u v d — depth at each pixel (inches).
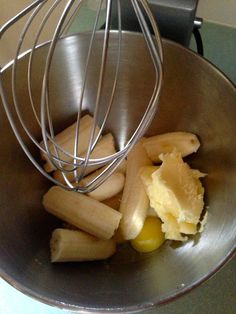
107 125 16.9
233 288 13.9
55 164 14.3
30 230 15.0
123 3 13.9
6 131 14.4
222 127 14.1
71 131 16.2
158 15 14.0
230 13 17.9
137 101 16.0
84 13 18.4
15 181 15.0
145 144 16.1
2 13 19.0
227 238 11.8
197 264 12.4
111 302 11.3
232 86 12.8
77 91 15.8
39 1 9.7
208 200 14.7
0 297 14.5
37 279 12.4
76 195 15.2
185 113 15.5
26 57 13.5
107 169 13.9
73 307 10.8
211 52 18.3
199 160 15.7
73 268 14.2
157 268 14.1
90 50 12.5
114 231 14.9
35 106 15.1
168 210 14.3
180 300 13.7
